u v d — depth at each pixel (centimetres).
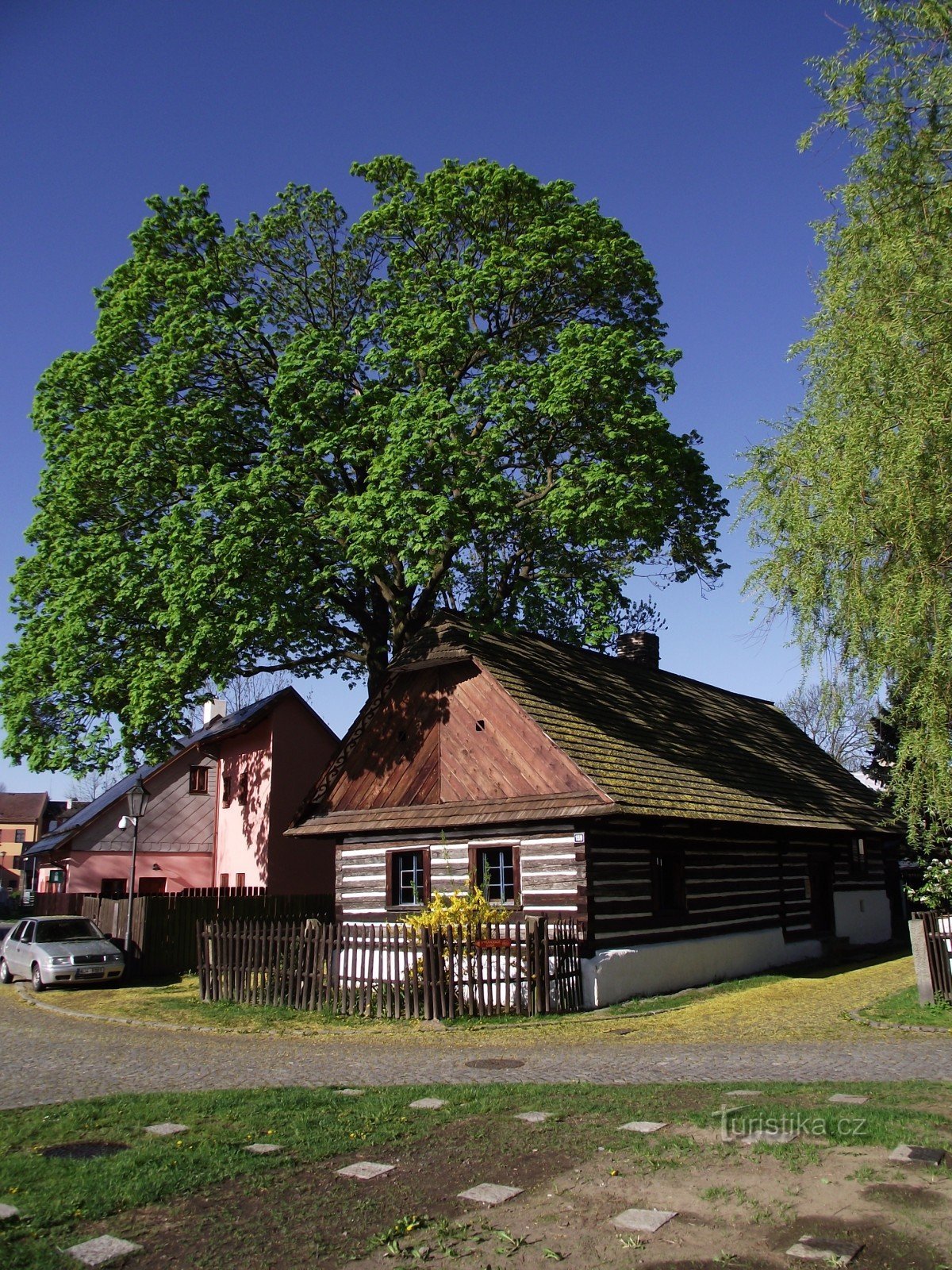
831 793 2983
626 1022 1577
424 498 2095
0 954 2608
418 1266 556
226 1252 577
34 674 2409
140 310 2556
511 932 1908
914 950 1551
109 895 3591
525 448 2347
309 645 2683
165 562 2238
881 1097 905
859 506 1335
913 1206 611
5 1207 646
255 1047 1448
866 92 1385
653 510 2123
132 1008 1928
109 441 2377
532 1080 1107
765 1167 696
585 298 2558
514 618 2472
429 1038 1485
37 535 2508
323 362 2341
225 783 3753
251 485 2216
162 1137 829
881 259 1359
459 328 2300
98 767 2384
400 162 2608
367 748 2234
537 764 1952
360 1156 762
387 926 1880
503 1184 685
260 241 2688
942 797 1343
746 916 2370
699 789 2191
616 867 1945
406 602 2692
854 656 1409
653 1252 566
